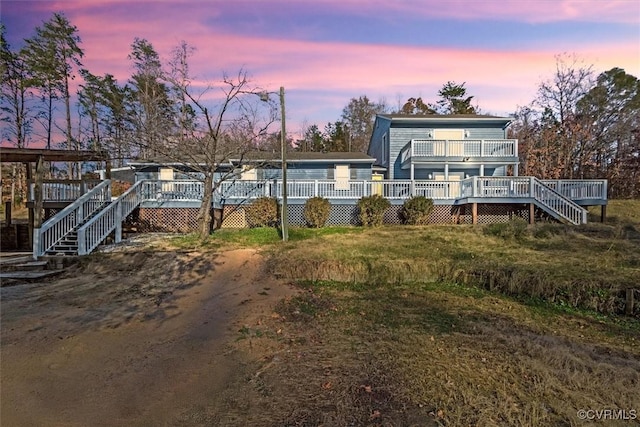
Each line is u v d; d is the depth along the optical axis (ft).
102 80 86.17
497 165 70.90
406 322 20.95
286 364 14.92
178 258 35.27
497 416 10.80
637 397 11.93
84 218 41.57
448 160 67.67
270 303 24.68
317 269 31.94
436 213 56.65
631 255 33.40
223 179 47.34
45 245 35.68
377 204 52.37
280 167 66.23
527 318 22.44
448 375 13.67
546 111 116.37
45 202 45.37
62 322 20.22
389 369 14.25
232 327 19.88
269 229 49.57
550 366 14.57
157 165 61.57
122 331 19.03
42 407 11.64
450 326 20.30
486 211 55.93
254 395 12.34
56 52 90.02
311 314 22.38
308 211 51.90
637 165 98.63
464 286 30.04
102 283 28.96
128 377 13.84
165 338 18.13
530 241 40.91
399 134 76.54
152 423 10.73
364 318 21.66
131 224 50.90
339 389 12.62
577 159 107.55
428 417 10.77
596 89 110.73
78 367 14.69
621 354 16.76
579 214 50.49
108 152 47.91
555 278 26.76
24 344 16.97
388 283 30.83
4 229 49.29
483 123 75.61
